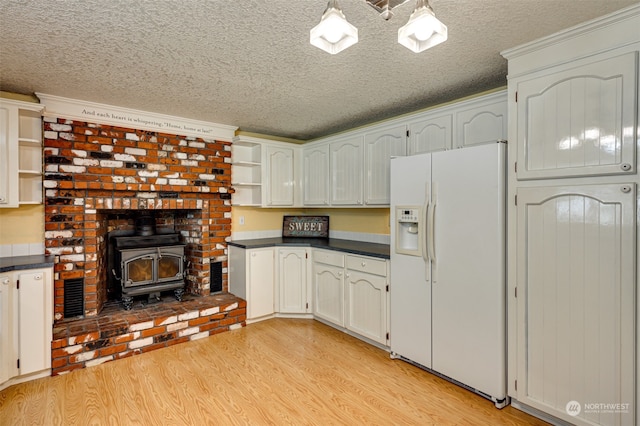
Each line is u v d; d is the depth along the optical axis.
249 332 3.51
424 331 2.60
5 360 2.37
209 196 4.00
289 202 4.43
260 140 4.18
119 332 2.89
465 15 1.72
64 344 2.64
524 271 2.05
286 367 2.73
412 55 2.17
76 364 2.68
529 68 2.02
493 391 2.17
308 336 3.39
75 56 2.16
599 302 1.76
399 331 2.80
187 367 2.73
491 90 2.79
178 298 3.73
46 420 2.03
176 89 2.78
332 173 4.05
